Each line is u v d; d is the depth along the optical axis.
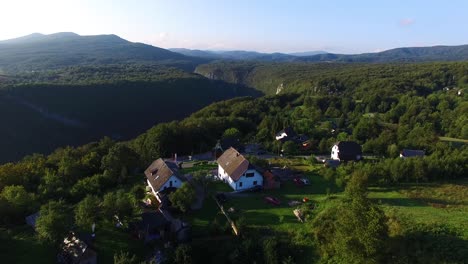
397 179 62.81
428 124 119.62
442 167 64.81
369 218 36.91
